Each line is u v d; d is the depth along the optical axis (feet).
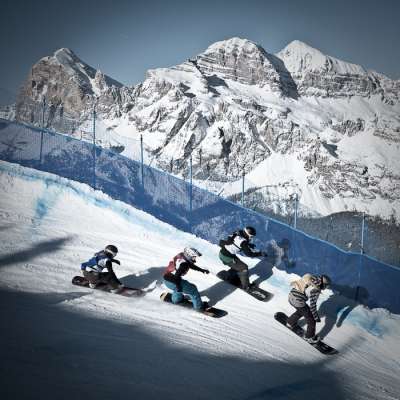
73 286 27.86
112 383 14.49
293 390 19.39
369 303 38.42
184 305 27.73
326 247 40.01
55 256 33.55
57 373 14.24
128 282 30.91
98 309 24.07
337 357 27.20
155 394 14.49
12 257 31.55
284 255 41.52
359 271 38.73
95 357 16.55
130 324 22.50
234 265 33.32
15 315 19.94
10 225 38.14
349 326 32.81
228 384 17.58
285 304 33.22
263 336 26.63
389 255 48.98
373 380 25.12
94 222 43.32
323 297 35.73
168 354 19.13
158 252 39.01
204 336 23.61
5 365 13.88
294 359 24.52
